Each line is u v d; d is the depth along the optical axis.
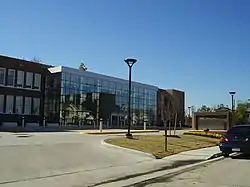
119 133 33.50
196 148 21.72
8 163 12.80
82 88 51.16
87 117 51.75
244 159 17.47
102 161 14.76
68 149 17.44
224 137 18.33
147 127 56.34
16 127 40.03
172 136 27.08
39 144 18.62
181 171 13.25
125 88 59.62
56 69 48.28
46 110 48.22
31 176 11.04
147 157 16.61
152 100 66.44
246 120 71.56
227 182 10.95
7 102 43.41
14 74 44.38
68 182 10.46
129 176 11.90
